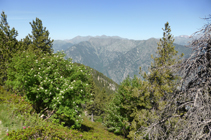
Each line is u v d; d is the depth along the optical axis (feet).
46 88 37.58
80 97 42.11
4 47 59.11
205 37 14.84
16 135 20.76
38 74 35.50
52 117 36.99
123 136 72.64
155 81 32.04
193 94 15.66
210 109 13.93
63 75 41.50
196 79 16.24
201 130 13.69
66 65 42.06
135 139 21.04
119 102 62.75
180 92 16.97
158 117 19.25
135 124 49.83
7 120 24.86
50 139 23.17
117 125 72.84
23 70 35.32
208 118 13.84
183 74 16.37
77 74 41.09
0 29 65.92
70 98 39.78
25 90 38.47
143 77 40.57
